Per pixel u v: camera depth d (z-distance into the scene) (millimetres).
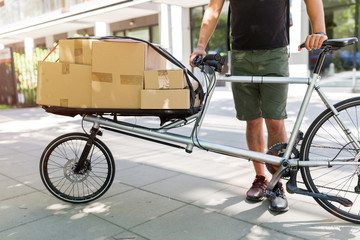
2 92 10781
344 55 9875
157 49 2199
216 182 3006
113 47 2150
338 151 2422
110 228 2182
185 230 2127
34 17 16938
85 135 2543
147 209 2461
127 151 4211
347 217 2172
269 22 2283
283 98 2357
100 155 2930
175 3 12734
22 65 10320
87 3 14023
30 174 3369
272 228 2121
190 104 2143
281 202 2340
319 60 2150
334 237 1993
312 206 2438
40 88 2260
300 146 2248
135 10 13438
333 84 10164
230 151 2262
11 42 23969
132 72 2162
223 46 12398
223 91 11414
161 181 3068
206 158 3795
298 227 2127
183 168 3447
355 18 9594
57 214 2408
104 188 2615
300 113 2215
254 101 2480
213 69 2180
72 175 2580
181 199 2633
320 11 2150
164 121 2266
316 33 2061
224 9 12133
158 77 2129
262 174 2602
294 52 10078
